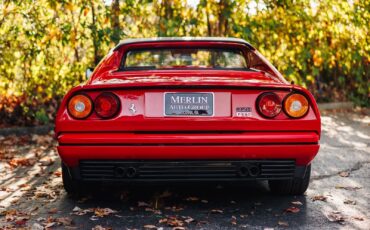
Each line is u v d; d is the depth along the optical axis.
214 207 3.80
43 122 8.34
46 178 4.95
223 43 4.29
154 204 3.88
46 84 7.81
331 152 6.30
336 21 8.09
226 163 3.49
